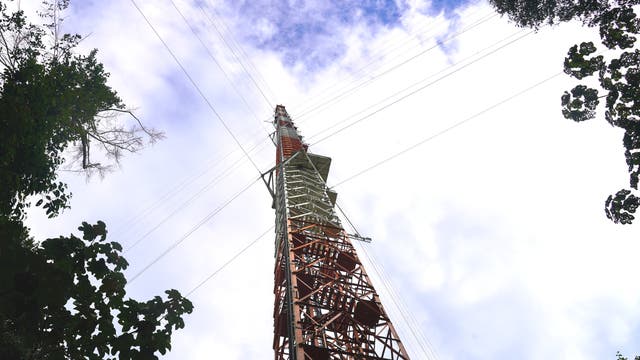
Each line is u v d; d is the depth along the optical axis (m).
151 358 10.74
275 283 37.66
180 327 11.24
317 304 32.00
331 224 42.22
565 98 13.70
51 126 25.66
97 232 11.30
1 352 9.26
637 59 12.66
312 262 34.56
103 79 33.00
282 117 73.06
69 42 30.70
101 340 10.55
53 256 10.56
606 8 13.91
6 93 23.11
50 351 9.88
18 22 27.03
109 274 11.10
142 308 11.09
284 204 42.97
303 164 55.75
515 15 16.73
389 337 28.11
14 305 8.71
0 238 8.66
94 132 33.56
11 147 21.81
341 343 27.95
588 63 13.16
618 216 12.77
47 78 26.16
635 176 12.41
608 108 12.95
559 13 15.39
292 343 25.38
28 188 23.72
